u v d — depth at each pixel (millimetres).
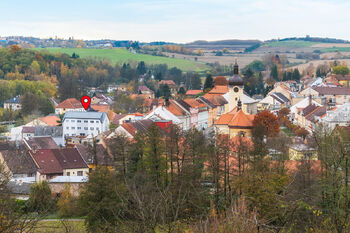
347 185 43531
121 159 87812
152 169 83938
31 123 185000
